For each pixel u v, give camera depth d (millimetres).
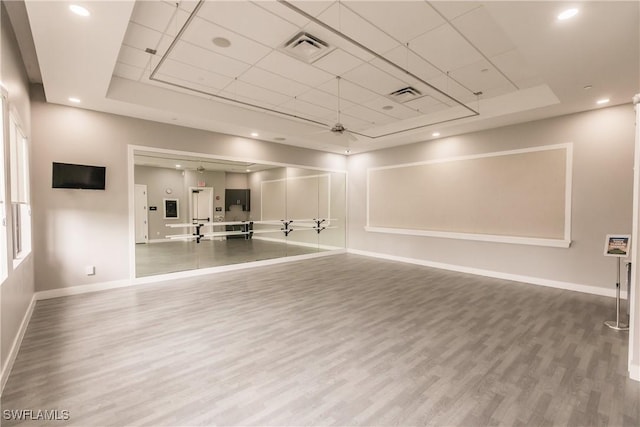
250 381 2434
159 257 5754
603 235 4719
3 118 2537
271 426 1929
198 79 4535
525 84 4645
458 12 2951
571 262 5020
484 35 3348
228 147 6500
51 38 2791
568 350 2963
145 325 3543
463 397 2236
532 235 5441
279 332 3367
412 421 1979
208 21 3117
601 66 3357
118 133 5086
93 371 2568
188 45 3588
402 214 7602
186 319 3732
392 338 3225
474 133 6238
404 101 5375
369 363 2719
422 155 7168
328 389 2330
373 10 2930
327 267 6914
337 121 6566
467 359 2791
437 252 6867
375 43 3520
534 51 3068
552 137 5203
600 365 2689
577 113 4953
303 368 2629
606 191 4695
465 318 3793
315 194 8328
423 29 3238
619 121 4578
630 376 2486
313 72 4285
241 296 4684
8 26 2848
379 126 7000
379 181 8148
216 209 6652
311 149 8125
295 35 3375
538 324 3602
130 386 2359
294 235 7977
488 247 6020
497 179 5891
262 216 7352
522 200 5559
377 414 2047
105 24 2586
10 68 2920
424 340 3180
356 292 4910
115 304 4273
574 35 2775
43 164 4441
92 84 3852
